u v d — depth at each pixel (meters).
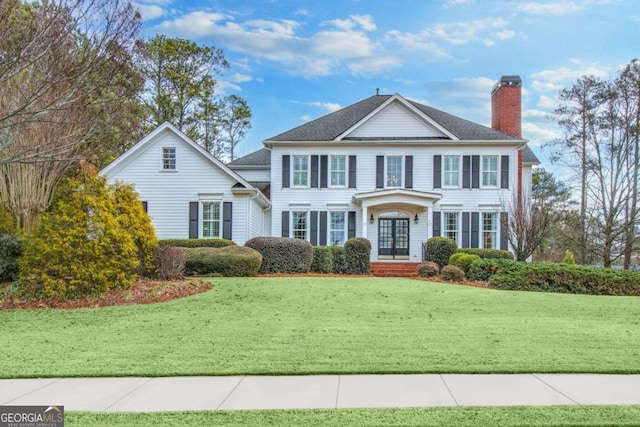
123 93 15.71
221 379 5.71
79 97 12.61
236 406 4.79
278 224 23.66
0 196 18.73
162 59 36.91
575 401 4.91
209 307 10.96
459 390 5.26
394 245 23.67
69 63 11.76
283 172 23.75
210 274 17.41
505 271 15.55
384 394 5.13
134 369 6.09
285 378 5.74
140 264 14.39
